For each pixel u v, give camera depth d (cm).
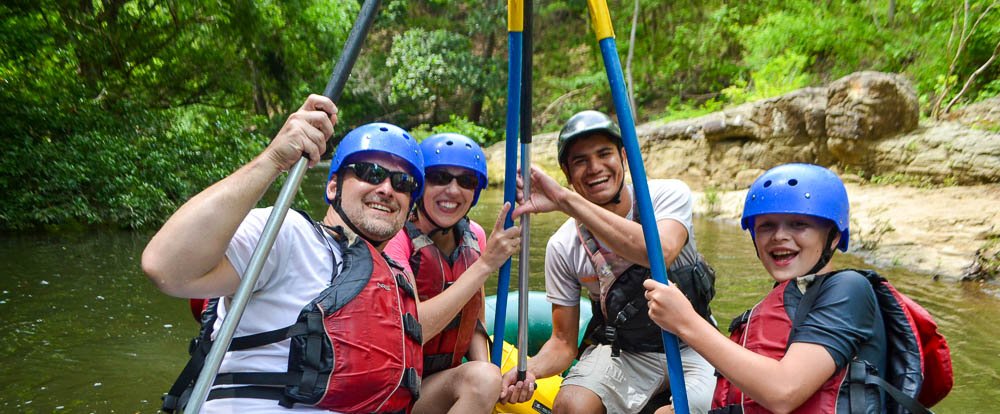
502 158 1725
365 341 214
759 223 223
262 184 195
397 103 2661
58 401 388
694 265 317
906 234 805
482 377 269
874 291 214
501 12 2473
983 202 889
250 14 1302
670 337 229
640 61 2403
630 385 323
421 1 2867
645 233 232
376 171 231
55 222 918
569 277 339
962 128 1061
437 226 306
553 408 320
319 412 212
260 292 214
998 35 1284
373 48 2778
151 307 574
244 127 1278
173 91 1435
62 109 1020
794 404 195
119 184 959
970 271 666
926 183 1036
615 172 312
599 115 311
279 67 1656
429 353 296
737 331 234
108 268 711
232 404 206
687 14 2333
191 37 1378
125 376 427
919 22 1638
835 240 219
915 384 202
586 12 2656
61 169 921
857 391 196
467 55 2439
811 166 221
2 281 650
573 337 343
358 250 227
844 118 1148
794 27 1748
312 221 227
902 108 1115
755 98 1717
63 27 1153
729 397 223
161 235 186
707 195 1216
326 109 203
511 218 276
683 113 1939
